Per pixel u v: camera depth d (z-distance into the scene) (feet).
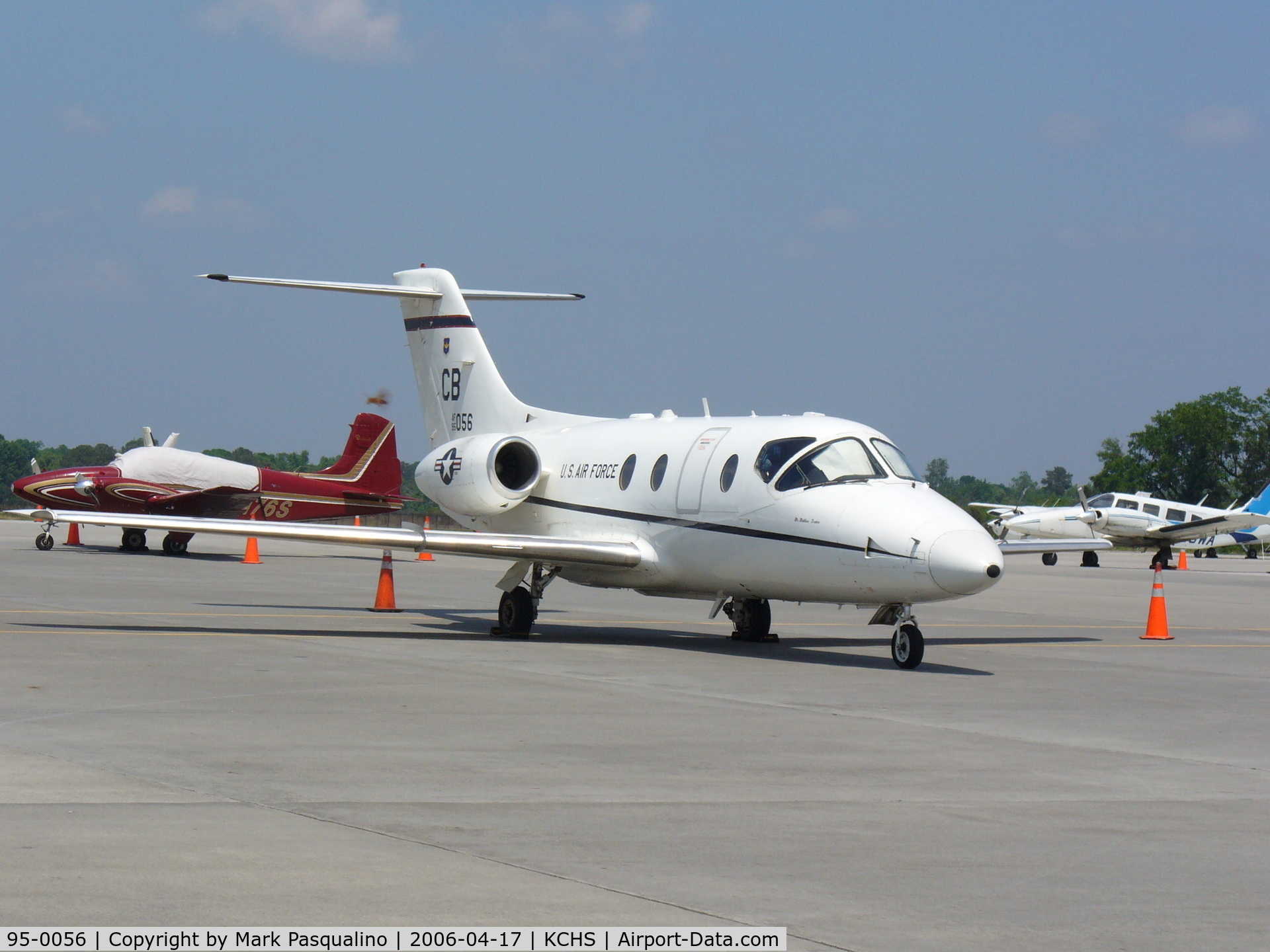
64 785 31.40
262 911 22.34
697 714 45.75
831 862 26.48
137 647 62.34
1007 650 73.92
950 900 24.11
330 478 184.44
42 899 22.62
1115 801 33.06
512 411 88.89
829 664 63.82
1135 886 25.34
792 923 22.57
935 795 33.27
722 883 24.80
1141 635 85.25
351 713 43.96
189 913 22.15
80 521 66.23
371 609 92.53
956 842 28.37
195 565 148.25
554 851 26.68
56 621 74.90
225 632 71.51
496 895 23.57
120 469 172.04
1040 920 23.15
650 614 94.48
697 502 70.64
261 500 175.63
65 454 639.35
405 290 91.35
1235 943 22.17
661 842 27.68
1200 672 64.18
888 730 43.37
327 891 23.52
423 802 30.81
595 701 48.52
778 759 37.55
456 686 51.75
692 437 73.51
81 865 24.62
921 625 92.17
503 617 75.31
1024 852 27.71
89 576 120.57
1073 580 168.35
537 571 75.41
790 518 65.46
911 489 64.18
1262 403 468.34
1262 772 37.68
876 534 61.62
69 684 49.24
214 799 30.40
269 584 117.80
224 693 48.11
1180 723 46.98
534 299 93.25
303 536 67.82
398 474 188.85
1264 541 230.89
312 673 54.65
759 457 68.23
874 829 29.37
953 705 49.93
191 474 175.83
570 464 80.38
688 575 72.13
